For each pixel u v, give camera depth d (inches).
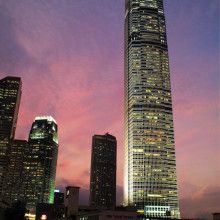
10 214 6215.6
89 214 5064.0
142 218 4790.8
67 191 6245.1
